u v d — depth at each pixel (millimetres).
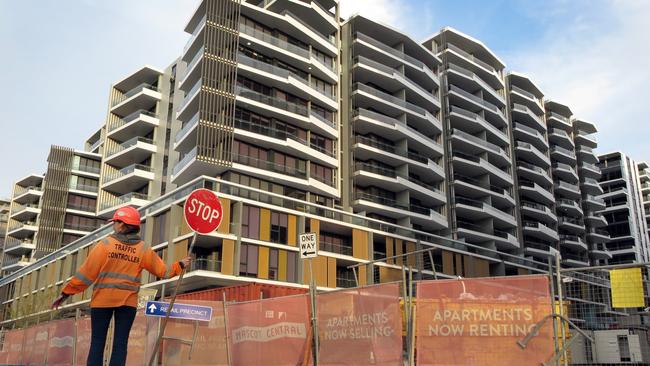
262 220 46250
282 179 51062
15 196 92875
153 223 47875
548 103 98438
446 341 8250
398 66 67312
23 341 19094
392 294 8727
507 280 8180
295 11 58156
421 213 64250
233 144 49781
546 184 89688
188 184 44812
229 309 11672
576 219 97688
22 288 71312
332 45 60281
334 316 9586
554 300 7887
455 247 64500
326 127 56406
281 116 52688
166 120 63000
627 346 9148
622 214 120750
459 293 8391
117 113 68562
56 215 76062
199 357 11438
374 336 8836
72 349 15125
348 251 53031
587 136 107688
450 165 71125
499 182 79000
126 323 6227
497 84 83500
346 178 59531
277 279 45531
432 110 72062
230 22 51500
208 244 44656
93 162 82062
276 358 10289
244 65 51156
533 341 7773
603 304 8883
